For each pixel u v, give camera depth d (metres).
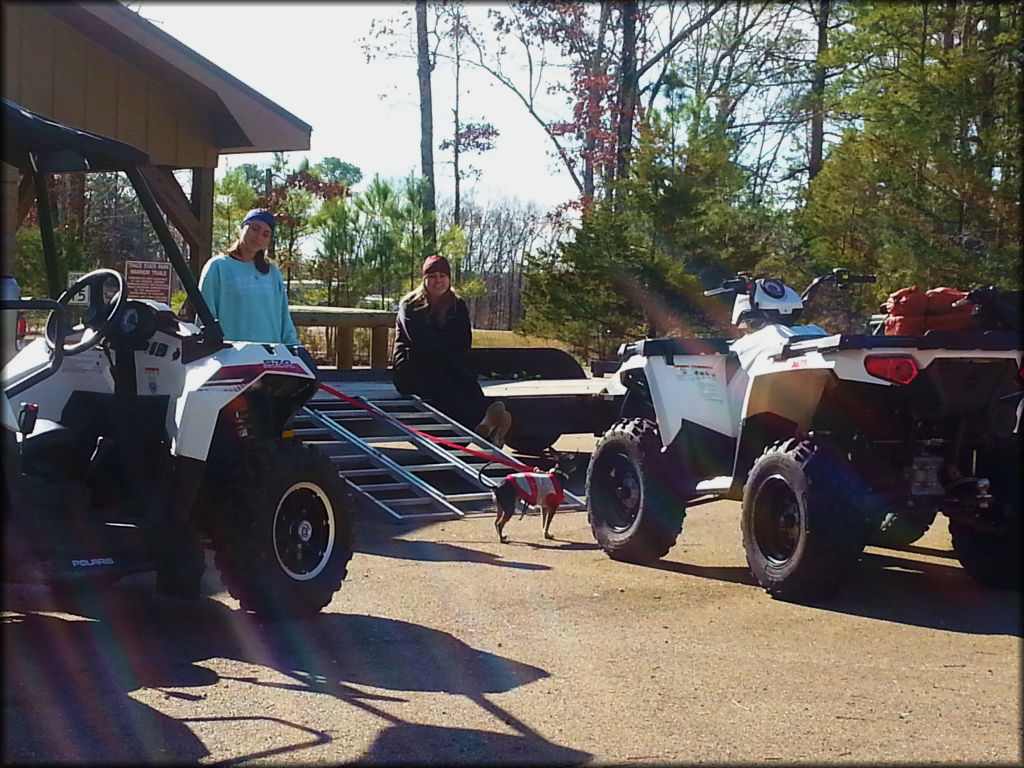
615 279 17.12
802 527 5.42
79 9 8.94
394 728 3.70
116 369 5.09
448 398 9.18
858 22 16.91
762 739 3.67
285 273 19.23
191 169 11.09
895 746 3.62
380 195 18.16
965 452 5.78
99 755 3.39
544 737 3.65
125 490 4.96
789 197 23.69
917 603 5.57
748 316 6.47
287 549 5.01
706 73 27.59
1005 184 15.32
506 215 36.94
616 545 6.50
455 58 27.23
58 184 12.93
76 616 5.04
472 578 5.93
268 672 4.27
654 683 4.24
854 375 5.31
